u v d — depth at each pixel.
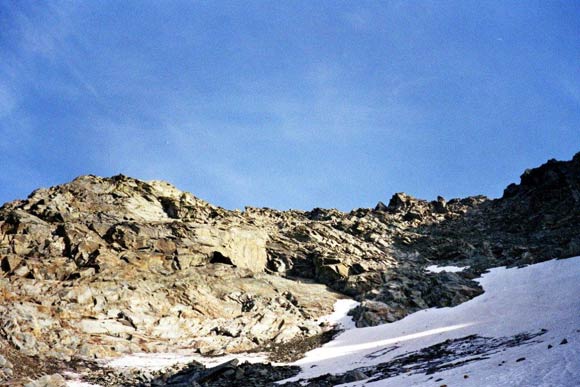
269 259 77.81
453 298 58.84
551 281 57.09
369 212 111.00
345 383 34.50
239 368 40.28
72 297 51.66
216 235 71.31
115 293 54.59
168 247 66.62
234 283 66.06
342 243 85.62
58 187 73.56
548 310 46.44
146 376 40.81
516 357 29.48
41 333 45.56
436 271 74.56
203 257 68.00
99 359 45.03
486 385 23.92
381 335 52.53
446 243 86.56
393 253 85.31
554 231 81.38
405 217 108.50
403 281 67.44
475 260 76.44
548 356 27.03
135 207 74.12
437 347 42.44
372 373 36.75
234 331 55.09
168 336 52.34
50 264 56.28
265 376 40.28
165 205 78.56
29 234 59.78
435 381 27.89
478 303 56.28
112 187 77.25
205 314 57.69
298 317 60.69
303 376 39.81
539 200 94.88
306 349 51.53
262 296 64.44
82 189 74.19
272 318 58.72
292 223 92.56
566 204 88.81
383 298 62.53
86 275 56.31
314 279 75.56
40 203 67.50
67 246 60.66
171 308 56.34
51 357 42.69
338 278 73.50
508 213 97.44
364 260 79.81
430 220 105.88
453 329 48.38
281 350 51.41
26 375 37.81
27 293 50.28
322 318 61.66
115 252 62.34
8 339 42.62
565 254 65.56
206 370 40.09
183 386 36.00
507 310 50.72
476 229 94.44
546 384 21.61
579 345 27.83
